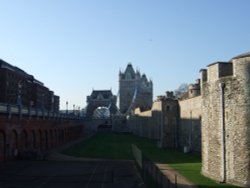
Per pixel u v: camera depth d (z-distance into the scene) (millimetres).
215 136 38781
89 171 47688
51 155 68438
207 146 40781
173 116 88812
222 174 37156
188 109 78500
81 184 37938
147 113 131875
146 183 37812
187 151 71875
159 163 53844
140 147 87250
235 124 36000
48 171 47375
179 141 87625
